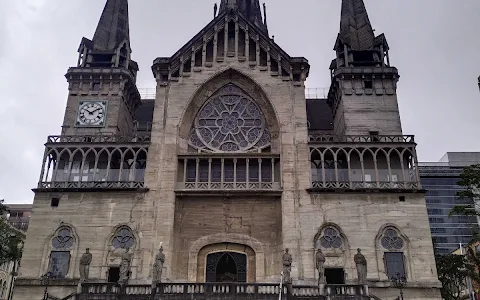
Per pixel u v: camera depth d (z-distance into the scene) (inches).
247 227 1681.8
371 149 1744.6
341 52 2059.5
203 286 1339.8
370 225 1622.8
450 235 4042.8
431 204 4175.7
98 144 1772.9
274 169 1772.9
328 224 1626.5
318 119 2237.9
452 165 4488.2
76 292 1342.3
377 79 1947.6
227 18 2004.2
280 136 1787.6
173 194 1690.5
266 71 1915.6
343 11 2197.3
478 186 1646.2
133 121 2166.6
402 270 1567.4
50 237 1635.1
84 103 1931.6
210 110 1910.7
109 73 1968.5
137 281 1552.7
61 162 1779.0
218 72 1913.1
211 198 1723.7
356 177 1728.6
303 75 1899.6
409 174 1729.8
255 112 1899.6
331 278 1573.6
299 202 1662.2
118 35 2119.8
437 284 1536.7
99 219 1654.8
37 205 1673.2
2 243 2025.1
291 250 1592.0
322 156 1738.4
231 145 1846.7
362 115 1883.6
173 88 1888.5
